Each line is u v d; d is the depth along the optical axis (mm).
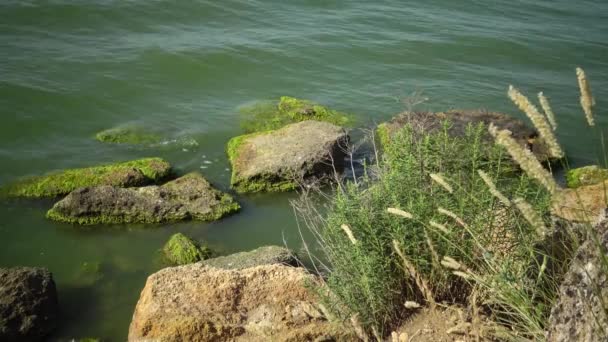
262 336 6246
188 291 6762
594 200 7680
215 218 9633
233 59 15555
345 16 18969
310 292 6586
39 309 7254
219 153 11688
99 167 10586
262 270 7008
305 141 11211
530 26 19500
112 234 9297
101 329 7418
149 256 8820
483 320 5379
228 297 6684
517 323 5113
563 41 18453
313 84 14883
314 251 8664
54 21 16406
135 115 12914
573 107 14422
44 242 9055
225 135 12344
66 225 9422
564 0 22422
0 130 11891
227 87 14438
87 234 9273
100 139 11945
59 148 11594
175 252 8680
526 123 13484
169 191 9875
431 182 5883
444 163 6078
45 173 10789
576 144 12773
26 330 7031
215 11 18141
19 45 15055
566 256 5148
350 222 5812
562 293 4434
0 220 9453
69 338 7250
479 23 19391
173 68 14914
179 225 9516
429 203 5707
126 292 8094
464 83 15500
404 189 5980
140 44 15820
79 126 12359
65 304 7809
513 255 5441
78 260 8719
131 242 9125
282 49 16344
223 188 10594
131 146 11781
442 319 5562
